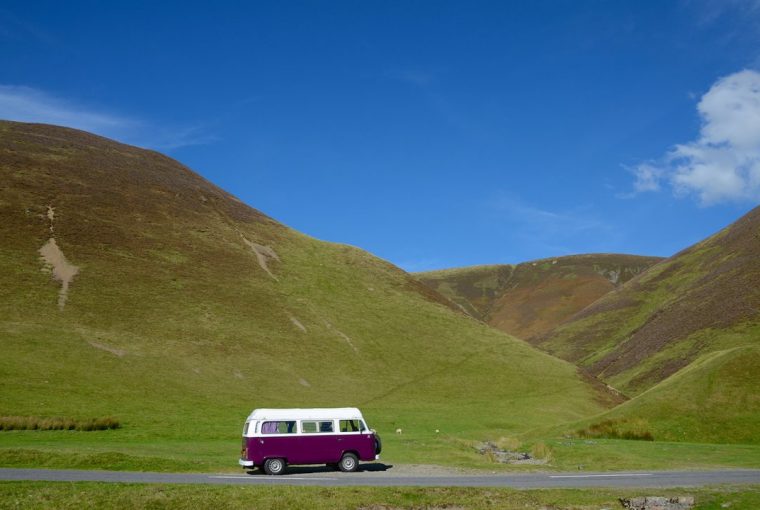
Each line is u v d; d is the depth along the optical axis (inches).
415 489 943.0
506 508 887.7
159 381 2753.4
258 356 3331.7
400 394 3289.9
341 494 901.8
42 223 3806.6
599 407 3464.6
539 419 3029.0
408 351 3929.6
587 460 1390.3
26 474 1024.2
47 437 1727.4
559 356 6978.4
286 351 3486.7
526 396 3494.1
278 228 5403.5
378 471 1235.2
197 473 1148.5
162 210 4628.4
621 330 7027.6
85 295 3321.9
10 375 2394.2
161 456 1314.0
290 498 869.8
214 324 3503.9
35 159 4576.8
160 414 2370.8
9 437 1679.4
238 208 5442.9
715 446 1609.3
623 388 4790.8
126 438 1813.5
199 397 2699.3
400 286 5032.0
